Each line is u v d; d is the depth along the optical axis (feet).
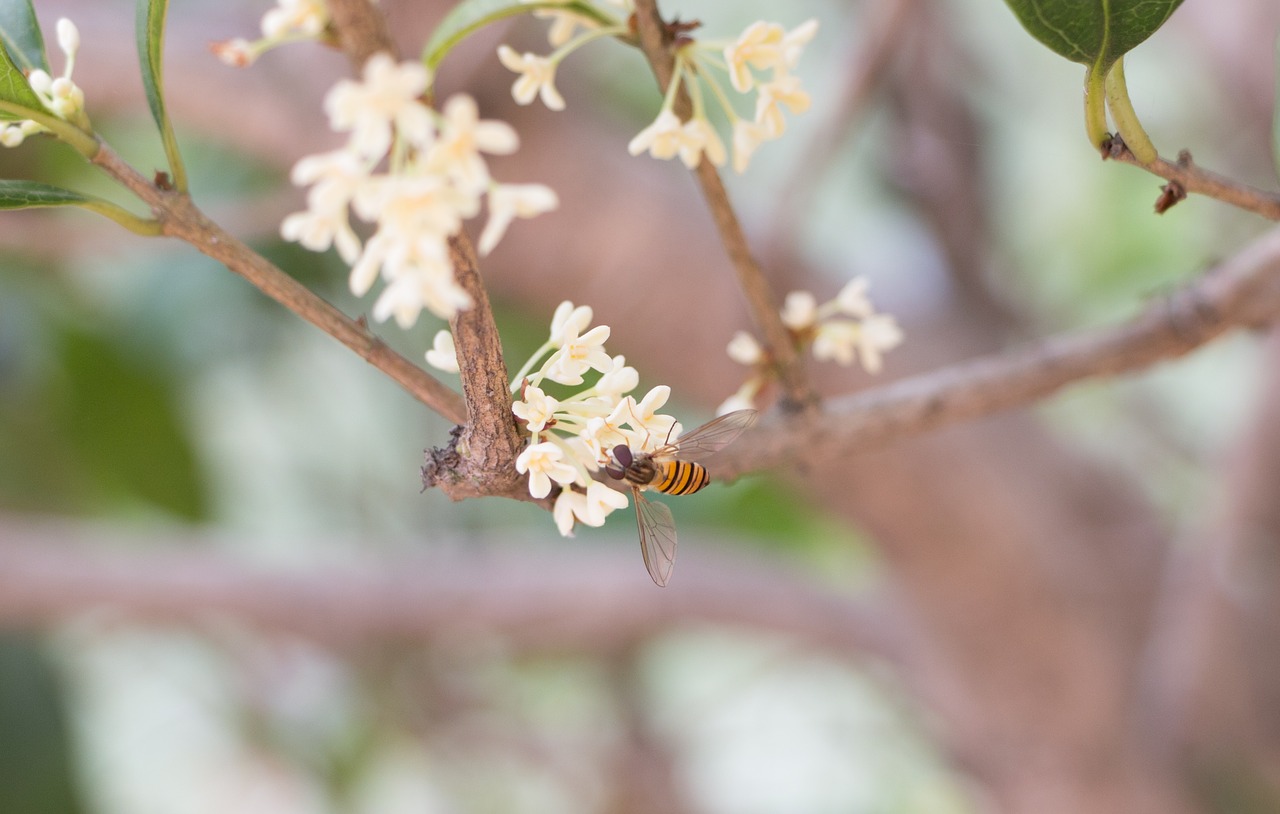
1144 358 0.97
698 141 0.84
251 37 1.28
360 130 0.74
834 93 1.17
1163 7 0.82
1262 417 1.29
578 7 0.86
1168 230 1.94
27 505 1.79
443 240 0.75
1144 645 1.49
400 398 1.98
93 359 1.76
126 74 1.27
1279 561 1.34
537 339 1.70
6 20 0.86
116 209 0.83
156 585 1.48
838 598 1.68
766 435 0.94
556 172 1.27
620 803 1.96
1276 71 0.90
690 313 1.30
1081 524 1.47
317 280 1.66
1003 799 1.59
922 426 0.96
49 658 1.84
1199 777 1.52
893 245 1.61
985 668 1.49
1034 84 1.87
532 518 1.95
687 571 1.66
